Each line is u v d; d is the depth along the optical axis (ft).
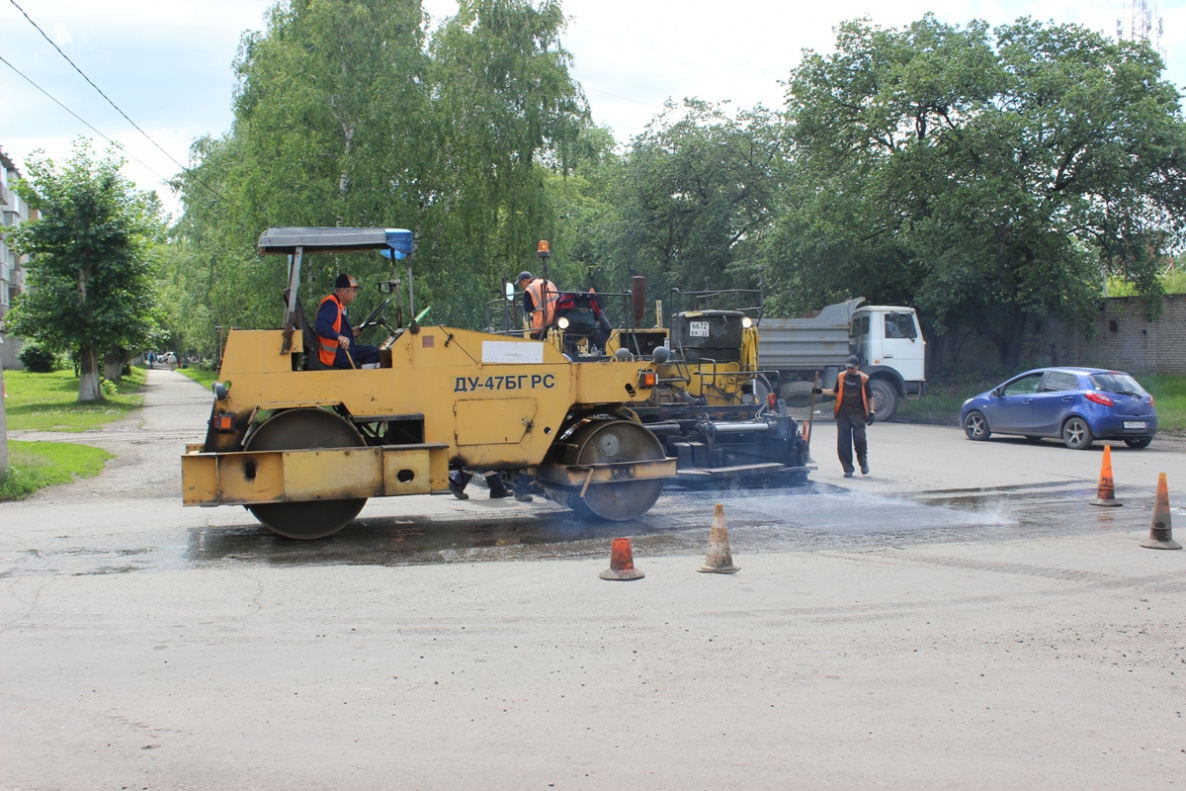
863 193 89.61
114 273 107.65
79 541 28.37
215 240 124.67
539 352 30.66
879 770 12.41
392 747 13.14
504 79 100.53
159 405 111.24
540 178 105.09
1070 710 14.58
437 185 98.63
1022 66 82.58
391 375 28.78
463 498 36.99
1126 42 84.79
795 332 70.54
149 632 18.61
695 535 29.17
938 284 84.17
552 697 15.10
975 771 12.41
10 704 14.73
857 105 90.74
